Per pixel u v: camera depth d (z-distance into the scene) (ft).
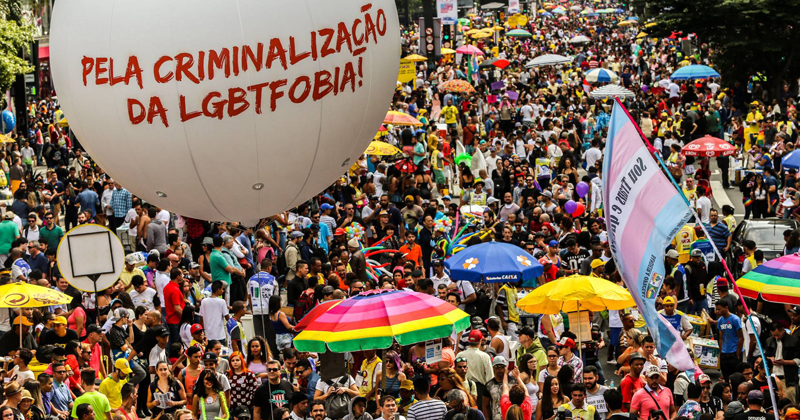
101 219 74.59
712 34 143.64
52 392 40.96
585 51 229.45
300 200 30.63
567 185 79.10
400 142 104.94
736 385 42.98
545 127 107.55
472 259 52.70
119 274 42.91
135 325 48.37
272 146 27.09
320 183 30.09
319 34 26.53
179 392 42.45
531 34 253.44
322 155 28.40
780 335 46.68
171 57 25.66
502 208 73.51
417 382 38.50
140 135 26.55
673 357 34.73
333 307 39.93
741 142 107.96
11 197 90.22
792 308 52.29
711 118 110.63
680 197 33.47
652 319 34.50
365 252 64.13
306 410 40.19
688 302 55.93
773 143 101.60
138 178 28.19
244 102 26.13
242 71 25.89
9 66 104.01
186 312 49.03
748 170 89.66
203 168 27.22
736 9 132.98
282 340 49.62
